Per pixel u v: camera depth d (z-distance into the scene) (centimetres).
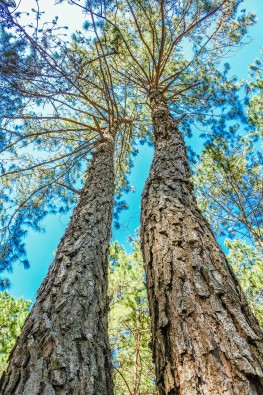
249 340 121
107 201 364
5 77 428
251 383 105
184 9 556
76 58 477
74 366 146
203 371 114
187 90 620
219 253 177
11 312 711
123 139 679
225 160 603
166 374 125
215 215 663
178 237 185
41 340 156
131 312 459
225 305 137
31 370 137
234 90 608
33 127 597
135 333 452
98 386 145
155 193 244
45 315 175
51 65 429
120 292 496
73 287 206
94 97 661
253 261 682
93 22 459
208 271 157
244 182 608
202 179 639
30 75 435
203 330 128
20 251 511
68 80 459
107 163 462
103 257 271
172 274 162
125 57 631
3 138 519
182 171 279
